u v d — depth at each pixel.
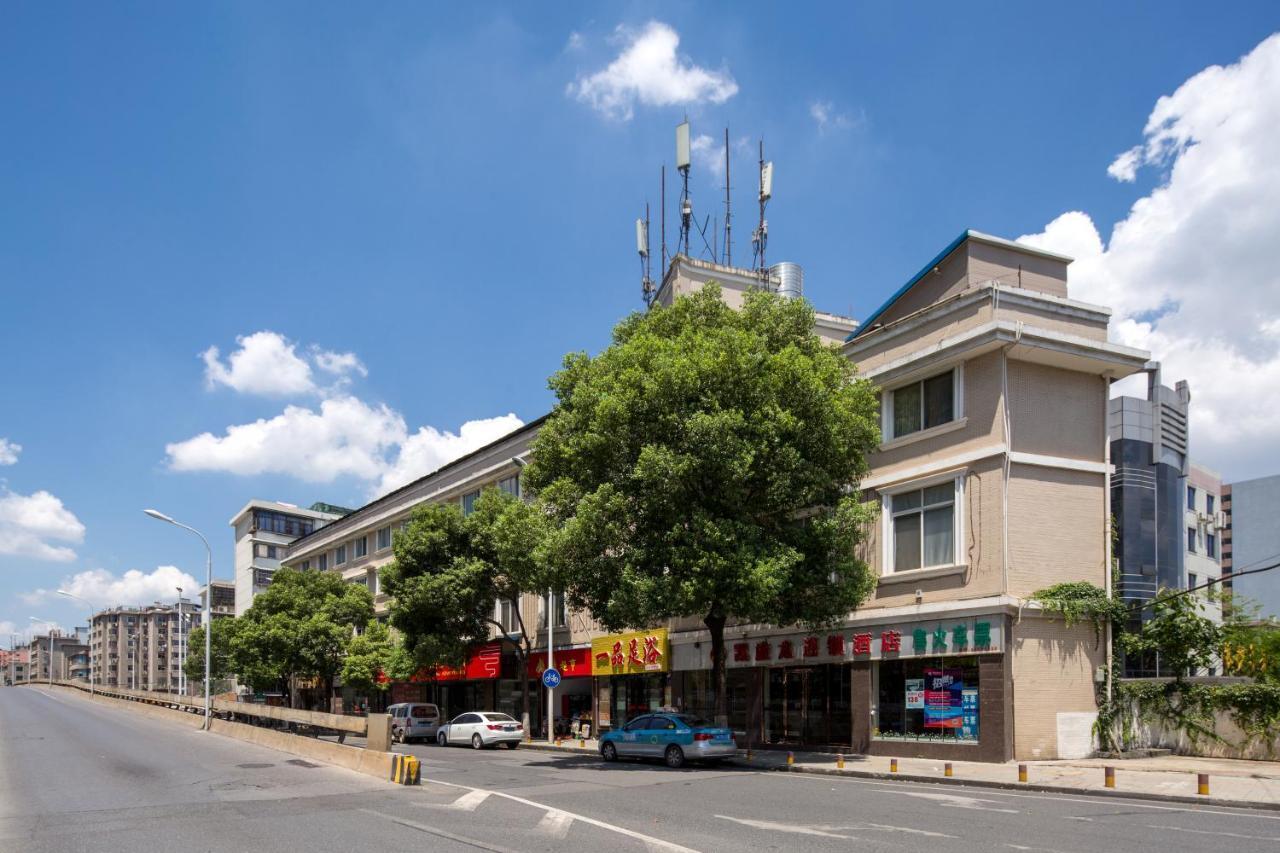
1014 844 10.55
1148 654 22.98
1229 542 54.88
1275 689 19.56
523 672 35.75
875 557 24.28
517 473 41.16
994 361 21.84
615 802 14.61
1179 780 16.23
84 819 13.87
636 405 21.62
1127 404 30.22
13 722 42.66
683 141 36.78
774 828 11.84
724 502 21.44
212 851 11.16
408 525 37.12
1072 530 21.98
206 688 36.69
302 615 49.09
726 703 24.70
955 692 21.61
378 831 12.27
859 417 21.89
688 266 33.84
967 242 23.84
